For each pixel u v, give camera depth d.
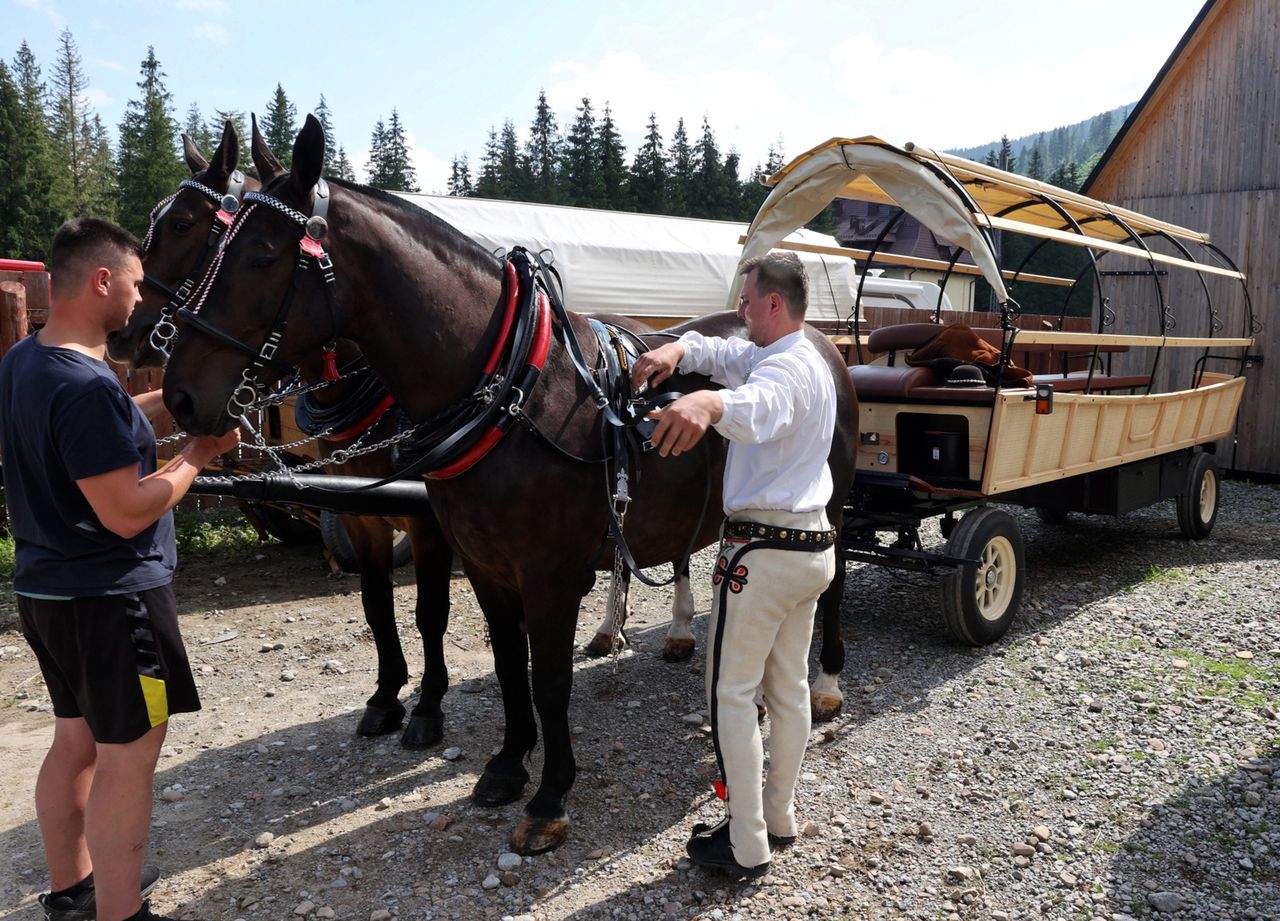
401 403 2.99
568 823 3.23
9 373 2.43
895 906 2.87
